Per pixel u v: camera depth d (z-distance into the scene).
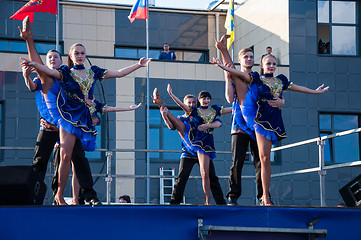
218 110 8.28
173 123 8.24
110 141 17.78
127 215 5.46
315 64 19.09
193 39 21.39
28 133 17.30
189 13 21.39
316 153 18.62
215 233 5.64
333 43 19.42
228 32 17.75
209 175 8.21
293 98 18.73
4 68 17.38
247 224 5.70
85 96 6.42
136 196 17.73
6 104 17.25
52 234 5.25
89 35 20.34
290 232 5.73
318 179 18.42
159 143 18.27
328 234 5.91
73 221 5.32
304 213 5.87
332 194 18.47
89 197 6.39
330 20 19.44
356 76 19.25
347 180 18.66
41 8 13.56
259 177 7.14
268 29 19.94
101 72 6.57
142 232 5.46
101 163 17.59
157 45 21.00
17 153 17.12
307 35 19.16
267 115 6.58
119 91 18.09
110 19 20.59
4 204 5.47
